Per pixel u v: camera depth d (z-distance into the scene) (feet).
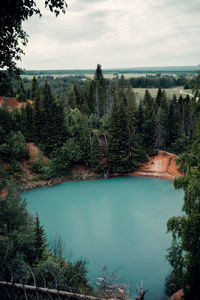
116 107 187.93
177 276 39.63
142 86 611.88
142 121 214.90
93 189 161.07
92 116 228.84
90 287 59.93
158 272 77.10
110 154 186.39
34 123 186.91
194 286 33.99
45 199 144.36
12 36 23.29
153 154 201.98
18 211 65.26
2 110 176.65
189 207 35.32
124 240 97.45
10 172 160.56
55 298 29.58
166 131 218.79
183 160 36.50
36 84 242.78
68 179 180.04
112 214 122.42
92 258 85.56
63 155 182.91
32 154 181.16
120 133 184.75
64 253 88.33
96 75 298.15
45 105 185.88
